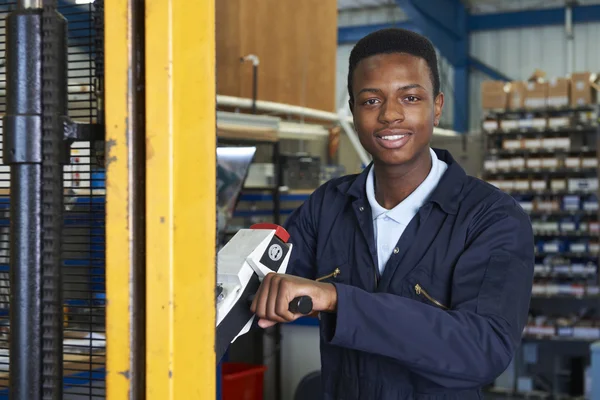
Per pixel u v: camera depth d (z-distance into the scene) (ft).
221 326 3.06
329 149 14.34
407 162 3.89
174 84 2.61
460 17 43.29
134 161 2.61
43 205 2.68
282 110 12.16
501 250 3.55
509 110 20.01
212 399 2.67
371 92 3.76
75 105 3.10
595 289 18.89
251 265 3.24
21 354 2.68
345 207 4.33
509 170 19.94
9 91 2.68
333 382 4.20
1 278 2.95
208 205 2.63
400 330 3.07
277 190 11.86
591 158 19.31
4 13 2.84
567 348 18.52
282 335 12.10
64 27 2.75
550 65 45.70
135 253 2.62
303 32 12.91
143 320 2.68
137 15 2.62
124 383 2.59
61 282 2.73
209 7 2.60
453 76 45.09
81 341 3.21
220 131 10.34
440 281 3.76
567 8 43.88
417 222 3.94
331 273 4.24
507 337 3.23
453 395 3.78
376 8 49.93
